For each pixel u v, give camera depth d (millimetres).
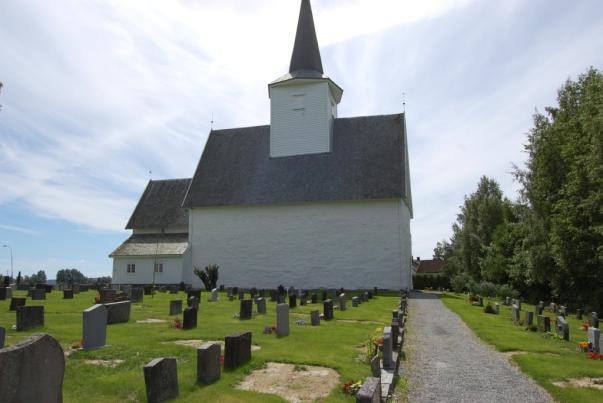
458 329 15719
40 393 5832
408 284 35906
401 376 9414
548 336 13984
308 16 39500
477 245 44156
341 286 33500
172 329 12938
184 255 36594
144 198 44625
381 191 33406
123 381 7762
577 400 7785
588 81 26422
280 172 36844
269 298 24281
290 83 37594
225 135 41719
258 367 9000
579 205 22812
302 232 34812
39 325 12672
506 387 8797
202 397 7168
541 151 29141
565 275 27672
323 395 7453
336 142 37375
